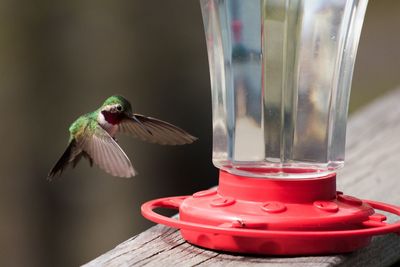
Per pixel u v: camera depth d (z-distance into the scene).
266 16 4.41
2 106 10.63
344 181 5.80
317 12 4.45
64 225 10.45
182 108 10.52
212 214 4.27
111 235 10.34
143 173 10.27
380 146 6.74
